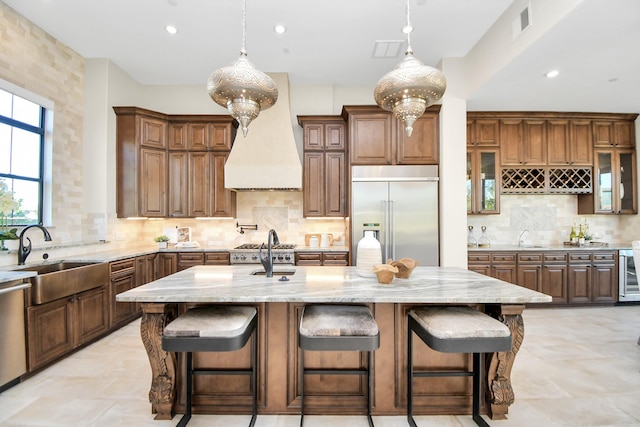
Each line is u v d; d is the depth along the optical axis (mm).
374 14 2961
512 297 1570
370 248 2041
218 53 3674
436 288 1740
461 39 3400
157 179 4109
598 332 3250
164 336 1479
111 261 3152
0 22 2781
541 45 2609
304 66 3980
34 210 3213
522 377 2332
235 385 1900
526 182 4441
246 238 4582
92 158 3764
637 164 4418
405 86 1671
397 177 3846
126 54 3701
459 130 3795
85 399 2029
